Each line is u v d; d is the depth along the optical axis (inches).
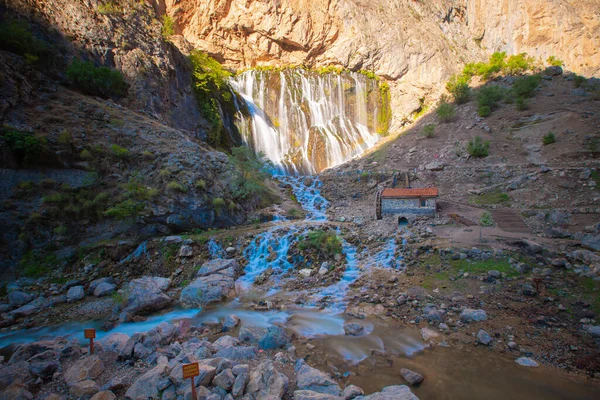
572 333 481.7
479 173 1312.7
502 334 493.7
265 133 1987.0
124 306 649.0
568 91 1892.2
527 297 570.9
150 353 458.6
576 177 1077.1
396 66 2338.8
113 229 901.2
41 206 856.3
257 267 836.6
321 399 339.6
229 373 368.8
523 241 726.5
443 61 2361.0
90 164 957.2
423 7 2711.6
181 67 1631.4
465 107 2001.7
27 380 394.9
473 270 665.0
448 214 987.9
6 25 1095.6
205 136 1596.9
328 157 1980.8
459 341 489.1
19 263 788.6
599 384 390.9
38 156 880.3
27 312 647.8
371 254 815.1
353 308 609.0
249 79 2144.4
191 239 891.4
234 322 567.8
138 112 1289.4
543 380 400.5
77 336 558.3
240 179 1194.0
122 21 1455.5
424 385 395.2
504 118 1747.0
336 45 2358.5
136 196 941.2
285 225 1020.5
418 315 568.4
